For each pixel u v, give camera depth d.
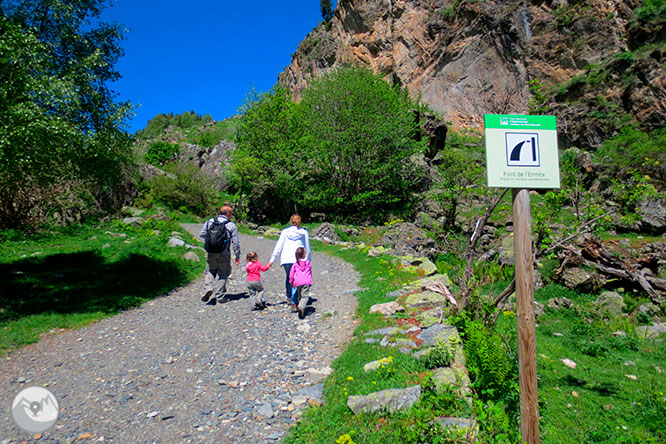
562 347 9.87
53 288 9.53
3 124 7.39
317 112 28.83
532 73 47.97
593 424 5.58
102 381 5.16
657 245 18.84
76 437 3.86
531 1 50.91
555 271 16.59
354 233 23.64
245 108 32.53
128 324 7.61
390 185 29.14
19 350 6.27
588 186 28.95
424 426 3.46
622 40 42.66
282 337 6.68
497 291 12.77
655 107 34.56
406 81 63.69
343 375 5.02
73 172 11.24
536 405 3.21
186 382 5.10
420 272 10.84
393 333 6.26
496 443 3.44
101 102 10.24
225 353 6.05
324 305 8.48
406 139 28.36
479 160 25.94
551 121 3.44
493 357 4.91
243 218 30.17
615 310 13.67
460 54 54.88
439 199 25.55
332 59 79.56
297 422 4.04
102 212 22.12
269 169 30.31
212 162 47.09
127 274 11.15
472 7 55.59
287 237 8.20
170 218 27.34
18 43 7.91
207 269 8.91
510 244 18.59
